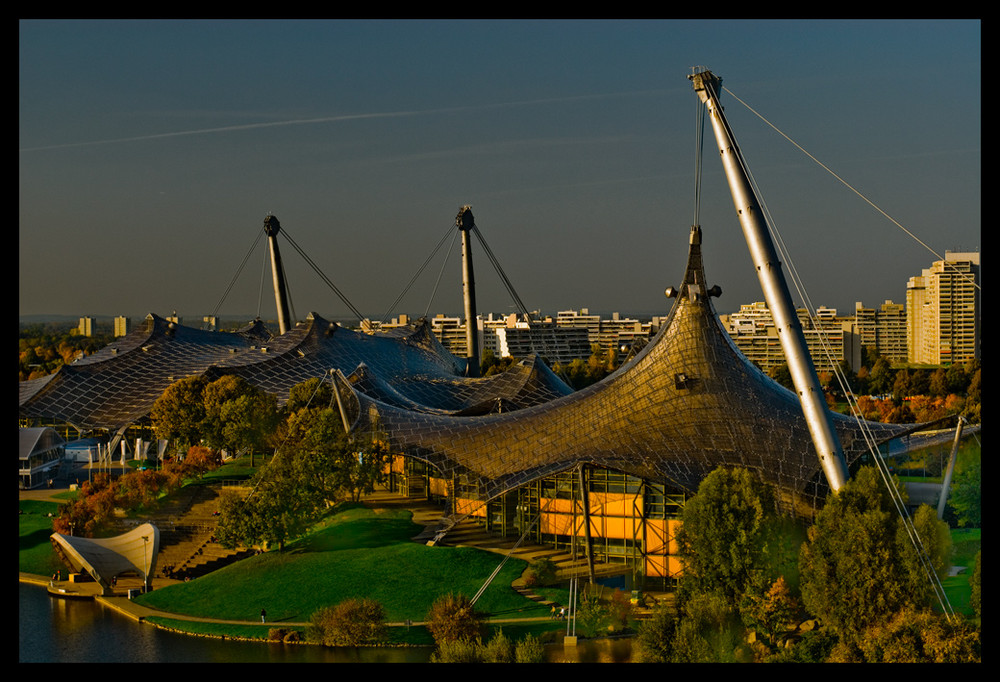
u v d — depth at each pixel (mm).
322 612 102688
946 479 125188
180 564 132875
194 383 198250
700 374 132625
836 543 91188
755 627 92188
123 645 103562
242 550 134625
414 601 108750
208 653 100000
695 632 87500
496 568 117312
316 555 125125
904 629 82312
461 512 129250
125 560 124438
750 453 124750
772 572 99062
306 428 157625
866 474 96438
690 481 118312
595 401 136500
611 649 94625
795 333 107625
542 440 133125
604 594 110750
